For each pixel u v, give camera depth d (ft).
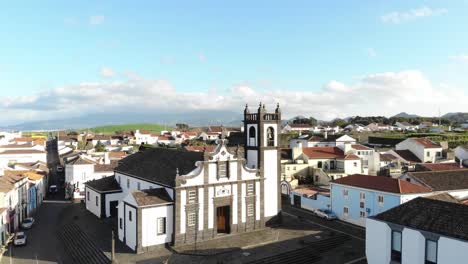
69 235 185.57
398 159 330.13
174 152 198.80
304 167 304.09
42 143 522.88
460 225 102.58
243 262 140.26
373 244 123.65
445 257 101.81
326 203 215.72
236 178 175.52
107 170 295.48
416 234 109.50
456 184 186.91
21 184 215.10
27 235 192.44
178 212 158.71
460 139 449.06
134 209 153.17
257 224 182.80
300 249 154.40
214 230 168.86
